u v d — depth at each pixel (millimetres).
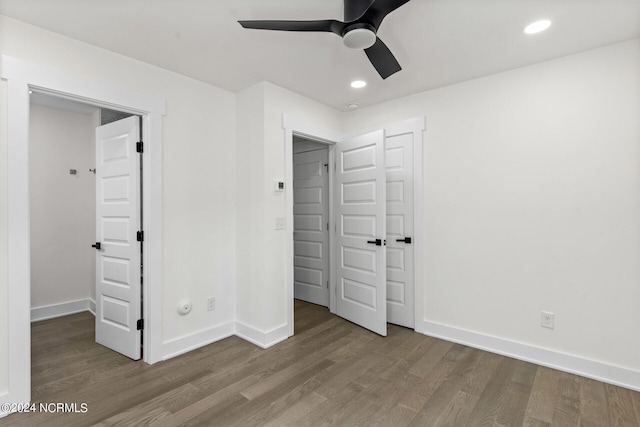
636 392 2184
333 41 2262
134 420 1908
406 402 2078
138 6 1874
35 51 2061
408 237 3295
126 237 2721
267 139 2941
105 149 2883
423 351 2801
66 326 3469
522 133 2637
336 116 3684
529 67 2602
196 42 2273
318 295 4266
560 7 1870
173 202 2766
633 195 2236
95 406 2041
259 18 1998
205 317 2990
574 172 2434
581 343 2418
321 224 4230
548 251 2541
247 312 3096
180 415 1954
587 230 2391
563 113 2469
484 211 2824
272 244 2998
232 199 3199
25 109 2010
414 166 3219
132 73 2500
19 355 1993
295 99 3195
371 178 3232
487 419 1911
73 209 3963
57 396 2145
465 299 2932
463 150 2926
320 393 2180
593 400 2092
